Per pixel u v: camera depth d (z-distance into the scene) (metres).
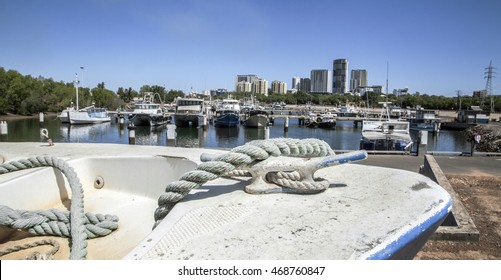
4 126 24.59
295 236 1.77
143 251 1.69
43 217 2.84
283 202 2.26
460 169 9.48
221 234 1.83
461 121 54.03
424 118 46.84
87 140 34.25
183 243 1.75
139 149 4.59
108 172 4.02
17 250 2.70
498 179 7.79
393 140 18.69
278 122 64.94
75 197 3.07
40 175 3.33
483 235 4.46
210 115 49.84
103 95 84.62
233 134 40.34
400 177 2.75
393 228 1.79
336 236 1.74
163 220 2.05
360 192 2.42
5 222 2.69
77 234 2.72
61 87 75.50
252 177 2.51
